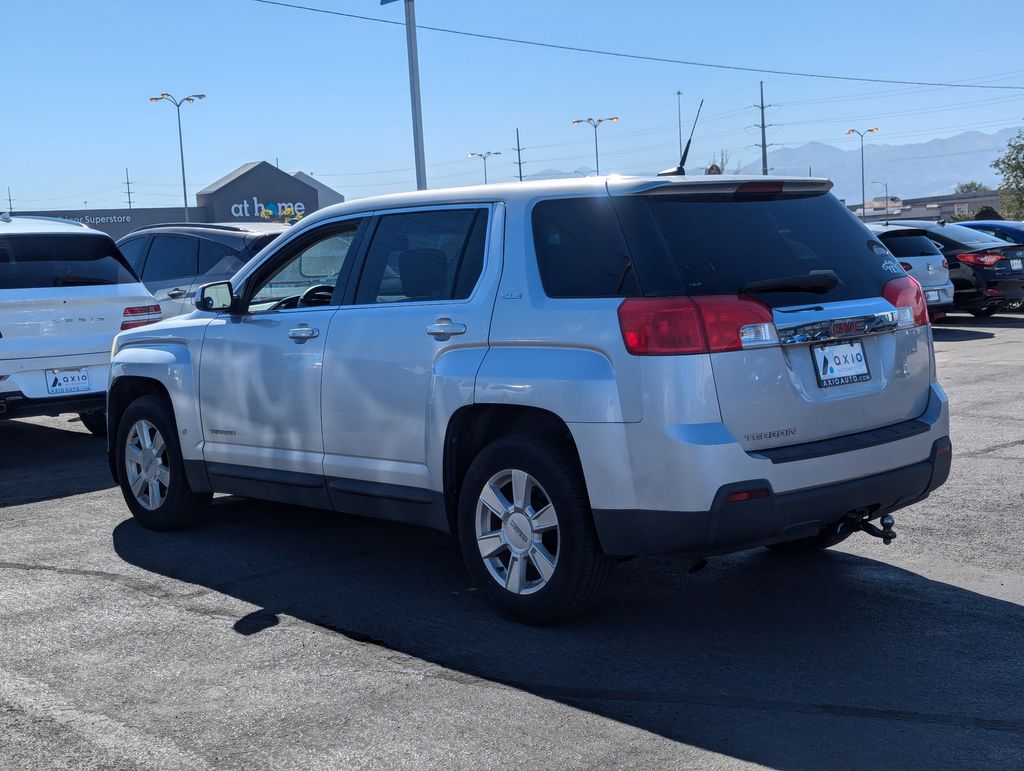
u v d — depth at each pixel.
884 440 4.58
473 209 5.03
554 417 4.54
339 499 5.50
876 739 3.54
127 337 6.79
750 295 4.30
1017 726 3.62
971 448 8.22
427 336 4.98
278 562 5.85
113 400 6.86
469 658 4.37
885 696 3.89
